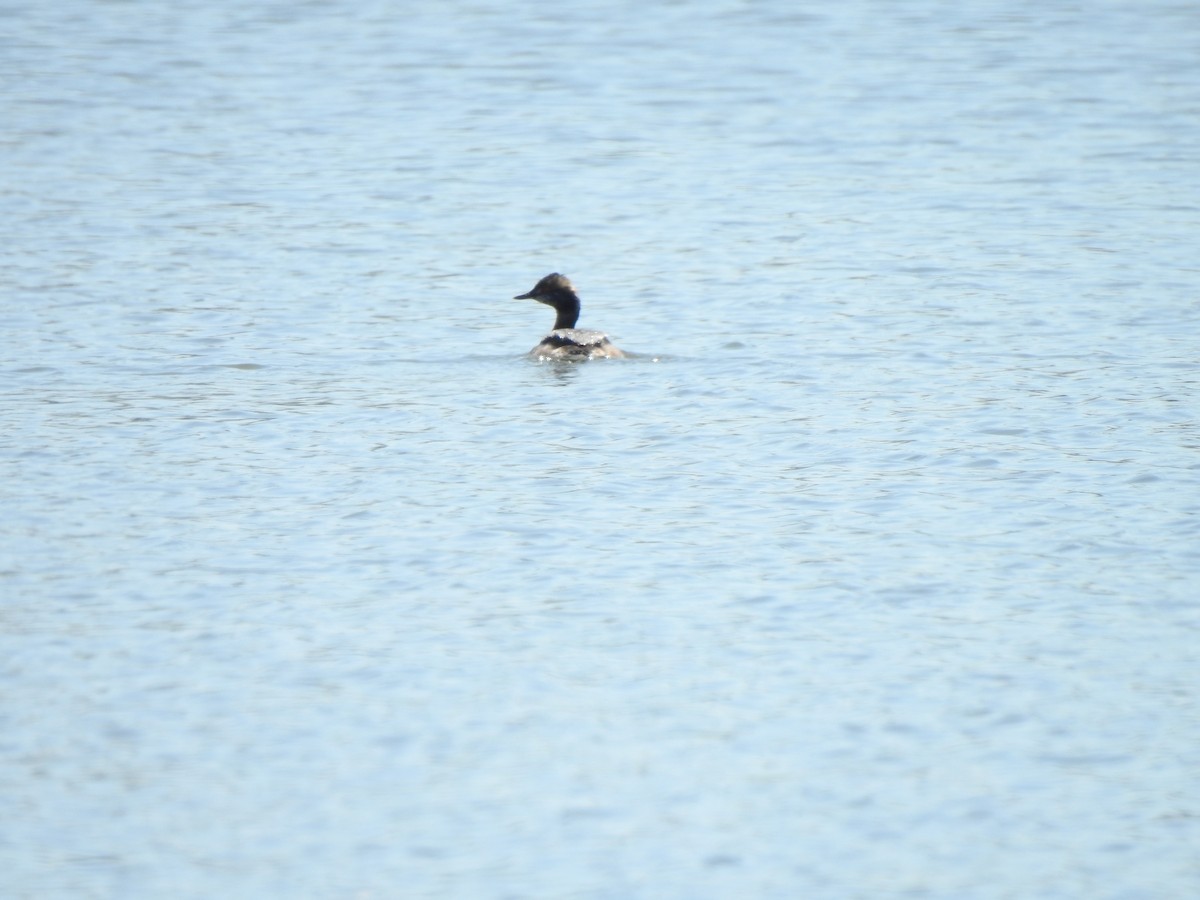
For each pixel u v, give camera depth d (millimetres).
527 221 37062
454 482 22016
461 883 13602
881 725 15961
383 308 30859
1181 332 28719
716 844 14164
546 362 27531
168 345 28234
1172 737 15719
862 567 19391
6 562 19266
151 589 18641
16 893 13422
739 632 17797
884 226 36344
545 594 18672
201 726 15812
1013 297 31016
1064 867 13867
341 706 16219
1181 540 20000
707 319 30109
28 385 25969
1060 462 22641
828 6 61469
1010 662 17125
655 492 21719
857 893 13539
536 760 15344
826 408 25047
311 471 22375
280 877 13672
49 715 15961
